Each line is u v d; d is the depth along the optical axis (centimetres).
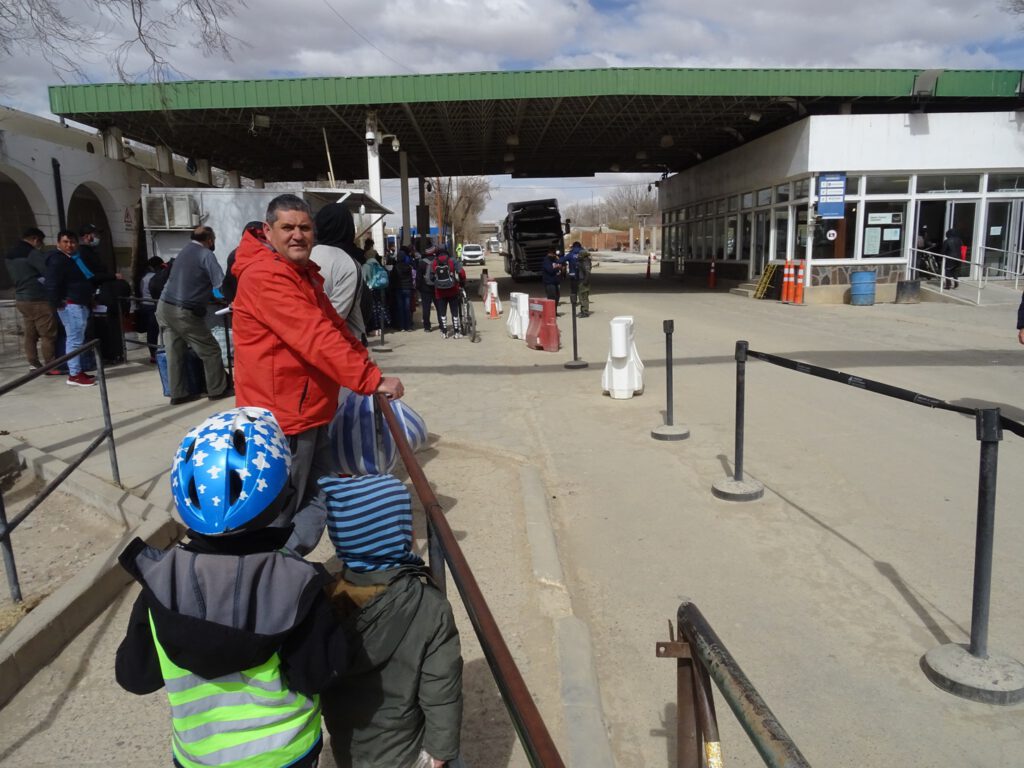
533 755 131
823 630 389
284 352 331
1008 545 481
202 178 2852
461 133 2709
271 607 178
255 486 182
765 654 368
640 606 419
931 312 1841
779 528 518
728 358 1183
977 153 2134
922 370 1042
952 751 299
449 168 3781
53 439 684
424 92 2039
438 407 898
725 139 2923
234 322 338
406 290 1709
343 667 184
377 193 2180
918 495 572
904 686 341
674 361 1172
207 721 178
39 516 529
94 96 1945
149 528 456
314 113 2223
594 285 3412
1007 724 314
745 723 161
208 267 796
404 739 216
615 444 726
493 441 741
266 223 332
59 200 1770
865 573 449
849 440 720
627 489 603
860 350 1231
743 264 2736
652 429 766
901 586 431
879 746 302
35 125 1948
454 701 214
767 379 1012
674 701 337
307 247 332
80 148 2173
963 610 403
